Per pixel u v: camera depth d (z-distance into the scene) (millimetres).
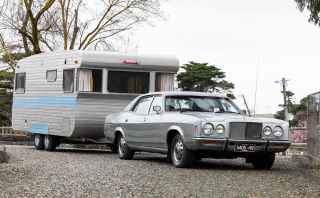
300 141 24891
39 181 10867
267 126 13492
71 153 19172
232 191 9945
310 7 14133
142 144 15492
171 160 14289
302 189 10352
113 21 39500
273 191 10039
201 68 60250
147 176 11867
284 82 32656
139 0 38938
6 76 40281
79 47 39781
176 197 9211
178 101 14930
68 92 19344
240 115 14281
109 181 10945
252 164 15039
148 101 15719
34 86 21641
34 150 20875
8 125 42656
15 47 38719
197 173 12664
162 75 19703
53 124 20250
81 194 9383
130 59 19156
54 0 37375
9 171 12352
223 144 13250
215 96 15297
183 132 13617
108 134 17281
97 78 19094
